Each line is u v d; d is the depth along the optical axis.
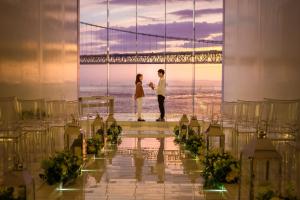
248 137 9.14
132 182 7.09
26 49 9.32
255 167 7.43
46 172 6.48
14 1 8.57
